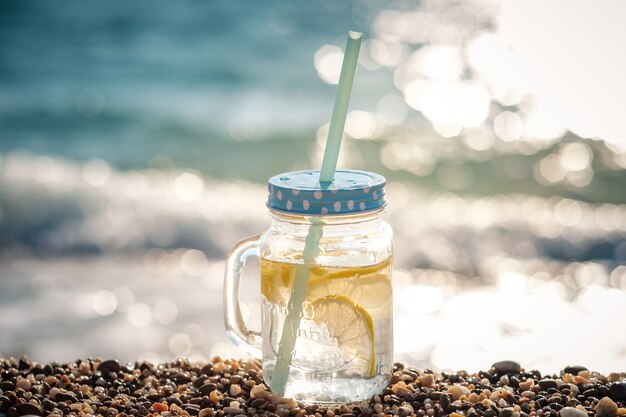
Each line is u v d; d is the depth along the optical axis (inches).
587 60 114.0
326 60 167.8
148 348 58.4
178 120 145.0
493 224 94.1
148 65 168.2
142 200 104.2
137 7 190.1
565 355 48.6
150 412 34.4
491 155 115.9
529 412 33.6
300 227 32.8
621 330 52.6
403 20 178.9
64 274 77.6
